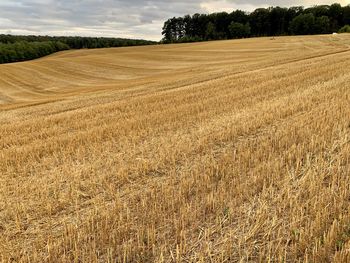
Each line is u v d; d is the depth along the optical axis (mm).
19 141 10617
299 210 4770
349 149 6844
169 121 11219
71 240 4629
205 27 122375
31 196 6367
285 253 3844
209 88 17859
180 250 4223
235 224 4758
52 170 7738
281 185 5648
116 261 4176
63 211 5715
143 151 8406
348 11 107062
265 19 113438
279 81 17484
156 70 44656
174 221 4738
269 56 43875
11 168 7996
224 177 6332
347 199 5000
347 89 13203
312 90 13781
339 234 4160
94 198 6082
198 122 10758
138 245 4363
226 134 8695
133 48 77875
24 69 44844
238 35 111812
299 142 7688
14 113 17078
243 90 15875
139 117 12211
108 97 19516
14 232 5148
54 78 40750
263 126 9422
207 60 49031
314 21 100500
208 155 7625
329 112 9547
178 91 17891
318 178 5707
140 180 6738
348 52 33281
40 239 4809
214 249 4270
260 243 4293
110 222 5059
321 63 24406
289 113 10320
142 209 5391
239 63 38812
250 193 5496
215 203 5191
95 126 11695
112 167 7488
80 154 8703
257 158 6965
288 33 109875
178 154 7836
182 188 5910
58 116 14117
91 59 53844
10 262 4395
